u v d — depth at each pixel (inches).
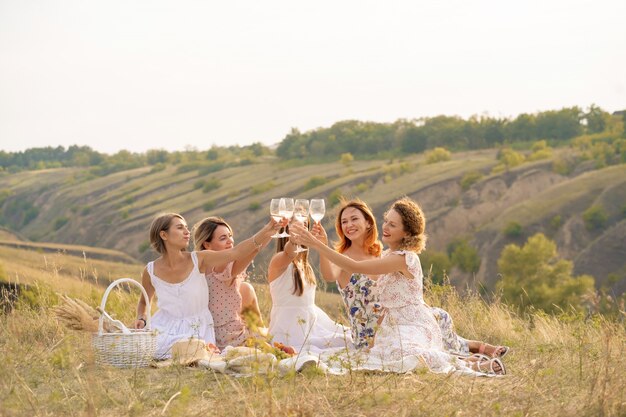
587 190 3356.3
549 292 2514.8
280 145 6097.4
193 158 7170.3
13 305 300.7
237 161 6195.9
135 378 177.8
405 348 196.9
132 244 4704.7
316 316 241.0
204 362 202.4
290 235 209.8
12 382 181.2
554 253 2751.0
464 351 219.9
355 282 221.9
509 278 2709.2
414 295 207.6
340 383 174.6
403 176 4323.3
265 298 319.3
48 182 6914.4
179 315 230.8
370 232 228.1
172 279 231.8
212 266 236.1
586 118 5374.0
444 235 3639.3
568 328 259.3
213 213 4640.8
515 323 294.2
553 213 3265.3
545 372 183.9
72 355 202.7
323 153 5821.9
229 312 239.9
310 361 185.3
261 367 184.7
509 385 177.2
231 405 155.5
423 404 155.5
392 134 5821.9
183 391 151.6
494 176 3902.6
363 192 4249.5
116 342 203.6
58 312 217.8
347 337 236.1
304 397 160.4
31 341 246.7
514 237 3216.0
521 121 5497.1
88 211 5649.6
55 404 161.9
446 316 221.0
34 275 322.0
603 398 151.8
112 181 6402.6
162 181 5964.6
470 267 3147.1
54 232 5654.5
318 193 4443.9
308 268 239.1
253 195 4832.7
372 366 194.4
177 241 228.1
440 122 5876.0
